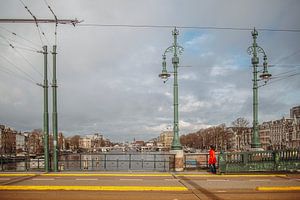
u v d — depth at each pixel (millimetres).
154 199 13844
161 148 183125
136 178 21969
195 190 16328
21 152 161500
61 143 174500
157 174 24297
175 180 20672
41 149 162875
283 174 23844
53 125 26781
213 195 14828
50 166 28703
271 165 24938
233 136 149250
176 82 27109
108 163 48656
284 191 15945
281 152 25109
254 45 28953
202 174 24219
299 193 15359
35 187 16797
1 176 23516
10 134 167500
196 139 197250
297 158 25266
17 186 16938
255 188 16688
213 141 157875
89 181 20047
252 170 24688
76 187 16797
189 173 24891
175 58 27109
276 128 193375
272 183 18844
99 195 14820
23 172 26047
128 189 16469
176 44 27250
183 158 27719
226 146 148625
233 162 24453
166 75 27094
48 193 15367
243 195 14805
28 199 13820
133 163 51781
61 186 16938
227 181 19984
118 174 24438
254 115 28828
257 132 28641
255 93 28969
